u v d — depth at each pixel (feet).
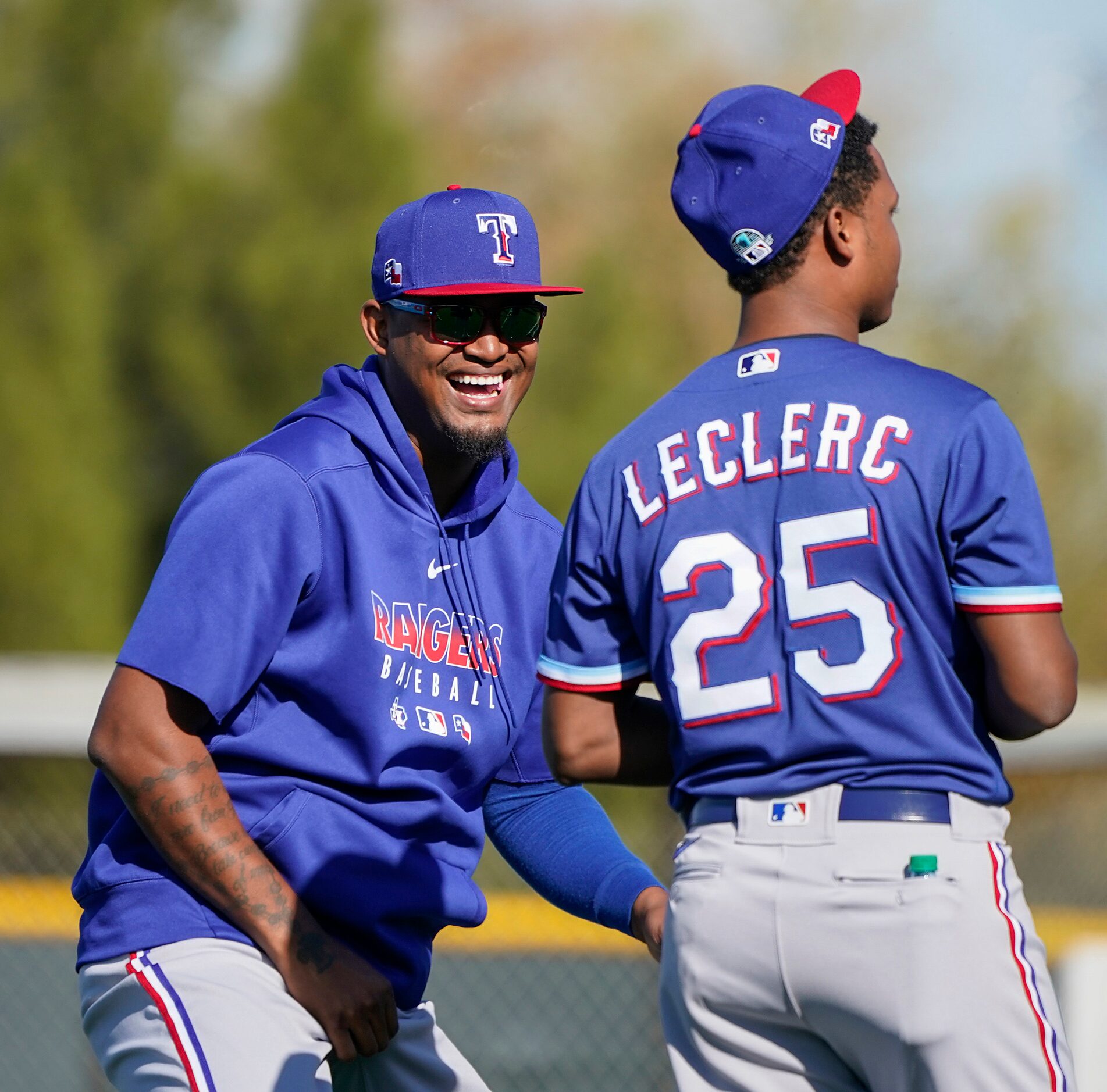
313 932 30.09
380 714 31.50
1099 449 200.03
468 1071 34.30
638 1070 55.26
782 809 23.65
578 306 182.09
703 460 25.00
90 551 171.01
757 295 26.03
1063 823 60.54
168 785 29.27
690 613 24.54
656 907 32.73
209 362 188.24
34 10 200.85
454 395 32.68
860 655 23.30
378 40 199.52
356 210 193.36
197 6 207.92
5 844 67.41
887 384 24.17
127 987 30.09
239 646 29.78
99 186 201.16
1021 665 22.94
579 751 26.78
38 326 176.86
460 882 33.35
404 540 32.24
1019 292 218.79
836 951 22.97
